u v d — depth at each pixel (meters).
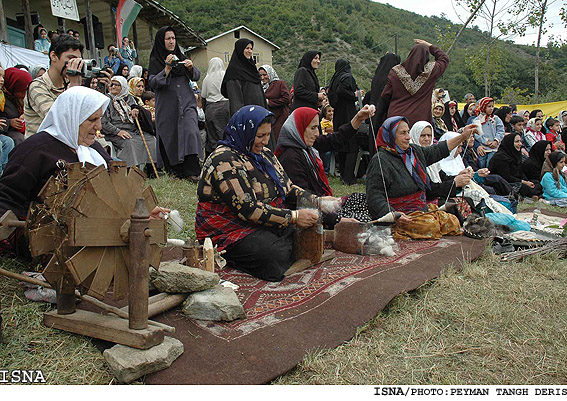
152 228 2.08
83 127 2.78
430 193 4.68
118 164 2.01
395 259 3.58
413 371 2.16
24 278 2.16
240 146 3.14
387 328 2.55
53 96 3.35
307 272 3.23
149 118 6.48
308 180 3.98
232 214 3.12
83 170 2.12
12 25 11.41
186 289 2.48
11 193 2.65
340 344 2.30
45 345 2.12
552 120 10.59
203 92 6.69
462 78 30.86
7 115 4.40
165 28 6.07
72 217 1.85
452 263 3.52
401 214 4.09
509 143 7.44
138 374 1.88
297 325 2.40
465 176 4.65
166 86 6.00
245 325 2.38
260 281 3.04
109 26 14.80
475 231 4.43
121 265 2.04
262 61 27.61
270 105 6.98
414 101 5.93
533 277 3.40
